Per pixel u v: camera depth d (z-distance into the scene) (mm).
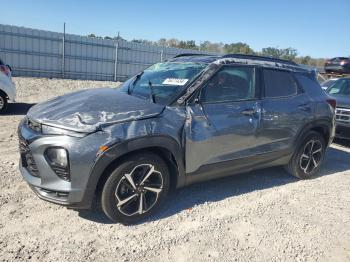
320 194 5086
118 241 3461
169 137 3748
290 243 3732
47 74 20391
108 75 22953
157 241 3523
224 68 4430
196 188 4895
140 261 3201
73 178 3314
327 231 4051
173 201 4414
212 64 4348
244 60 4707
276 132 4898
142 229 3709
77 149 3275
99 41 21953
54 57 20406
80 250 3266
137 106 3783
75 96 4152
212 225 3922
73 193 3344
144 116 3662
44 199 3461
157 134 3646
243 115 4465
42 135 3383
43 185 3420
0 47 18516
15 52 19016
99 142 3342
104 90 4555
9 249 3176
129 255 3268
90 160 3305
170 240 3561
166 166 3877
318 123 5465
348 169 6406
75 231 3561
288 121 5008
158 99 4047
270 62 5047
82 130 3328
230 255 3424
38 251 3191
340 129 7945
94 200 3875
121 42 22938
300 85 5359
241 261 3350
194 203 4414
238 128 4402
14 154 5691
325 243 3805
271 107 4801
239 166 4613
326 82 10281
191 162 4059
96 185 3395
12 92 9570
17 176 4727
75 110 3604
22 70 19453
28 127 3635
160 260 3244
